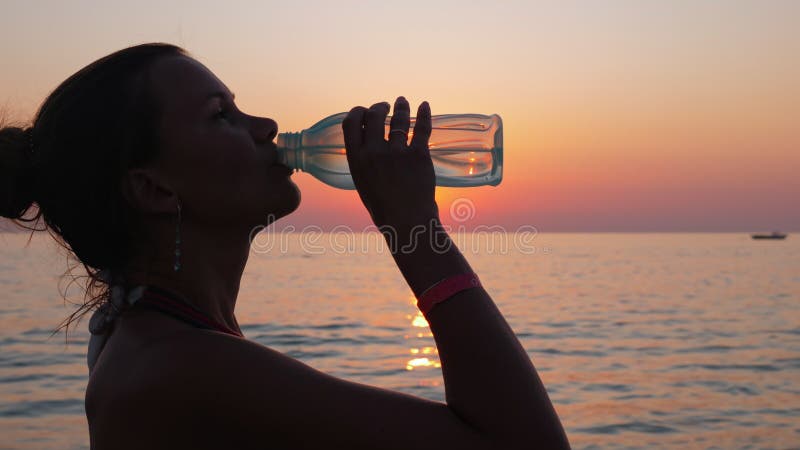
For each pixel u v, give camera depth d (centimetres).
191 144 98
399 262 92
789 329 1938
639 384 1211
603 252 9188
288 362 84
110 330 99
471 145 143
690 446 856
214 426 80
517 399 82
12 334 1614
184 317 95
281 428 79
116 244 100
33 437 833
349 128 98
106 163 98
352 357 1427
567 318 2172
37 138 101
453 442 81
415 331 1797
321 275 4303
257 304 2475
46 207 102
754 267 5500
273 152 107
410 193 94
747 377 1271
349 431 80
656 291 3225
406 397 83
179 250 100
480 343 85
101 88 99
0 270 4194
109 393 87
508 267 5541
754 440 877
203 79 102
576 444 870
